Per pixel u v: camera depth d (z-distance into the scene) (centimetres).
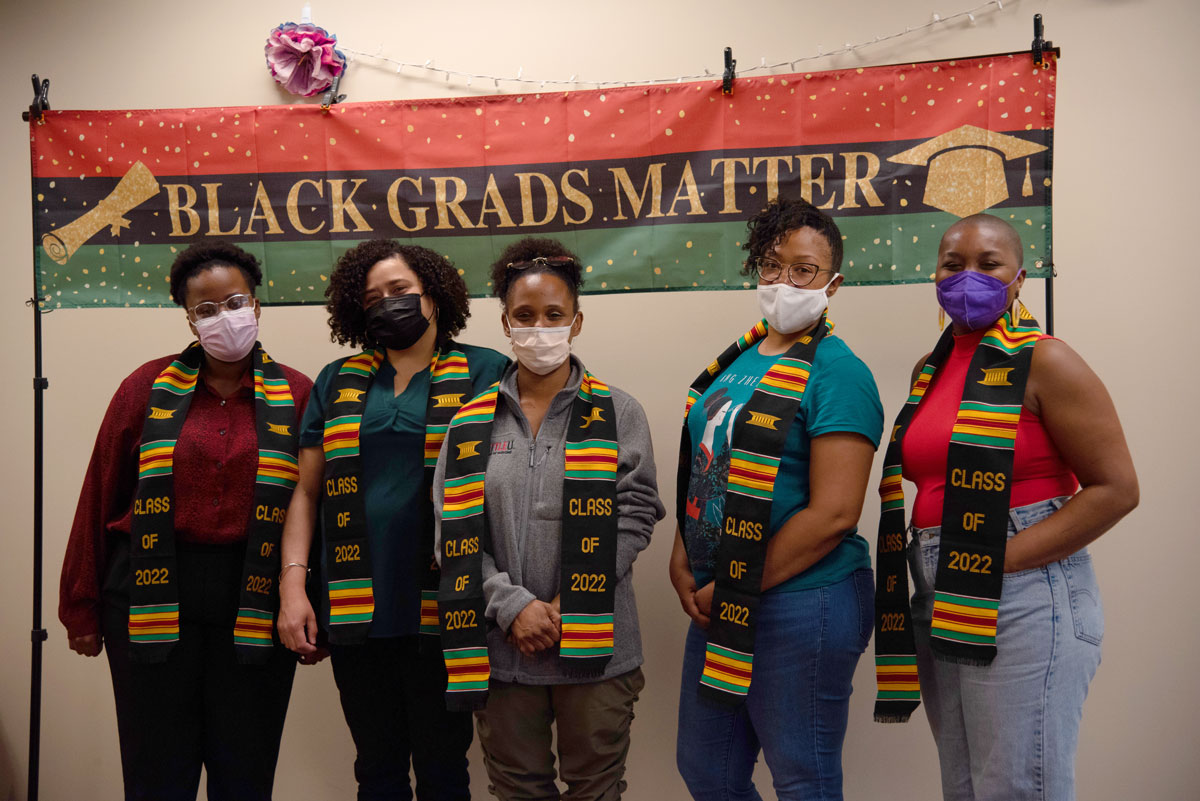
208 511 210
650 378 263
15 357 279
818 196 240
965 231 182
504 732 194
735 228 244
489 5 266
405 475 207
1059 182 249
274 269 255
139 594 204
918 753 255
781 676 183
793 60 257
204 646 214
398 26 268
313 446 216
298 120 254
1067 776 164
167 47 273
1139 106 246
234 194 254
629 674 198
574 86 263
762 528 180
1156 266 246
